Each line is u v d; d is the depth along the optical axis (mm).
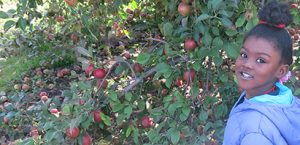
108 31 4094
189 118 2875
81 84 2838
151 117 2840
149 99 3180
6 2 7781
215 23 2521
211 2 2371
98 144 3293
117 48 4766
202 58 2650
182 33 2615
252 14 2381
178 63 2762
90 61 2951
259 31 1636
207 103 2805
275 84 1703
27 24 2936
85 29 3855
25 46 5035
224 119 3084
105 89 2902
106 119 2797
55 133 2684
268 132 1521
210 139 2824
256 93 1690
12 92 4371
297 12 2617
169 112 2637
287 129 1572
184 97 2744
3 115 3424
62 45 4801
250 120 1558
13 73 5035
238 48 2477
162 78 3143
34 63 5121
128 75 3334
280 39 1608
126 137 3072
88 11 3820
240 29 2551
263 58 1615
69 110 2703
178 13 2854
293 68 3039
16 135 3465
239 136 1576
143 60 2715
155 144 2688
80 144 2760
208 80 2906
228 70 2971
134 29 4586
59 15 4152
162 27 3006
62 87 4609
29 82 4613
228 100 3025
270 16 1627
